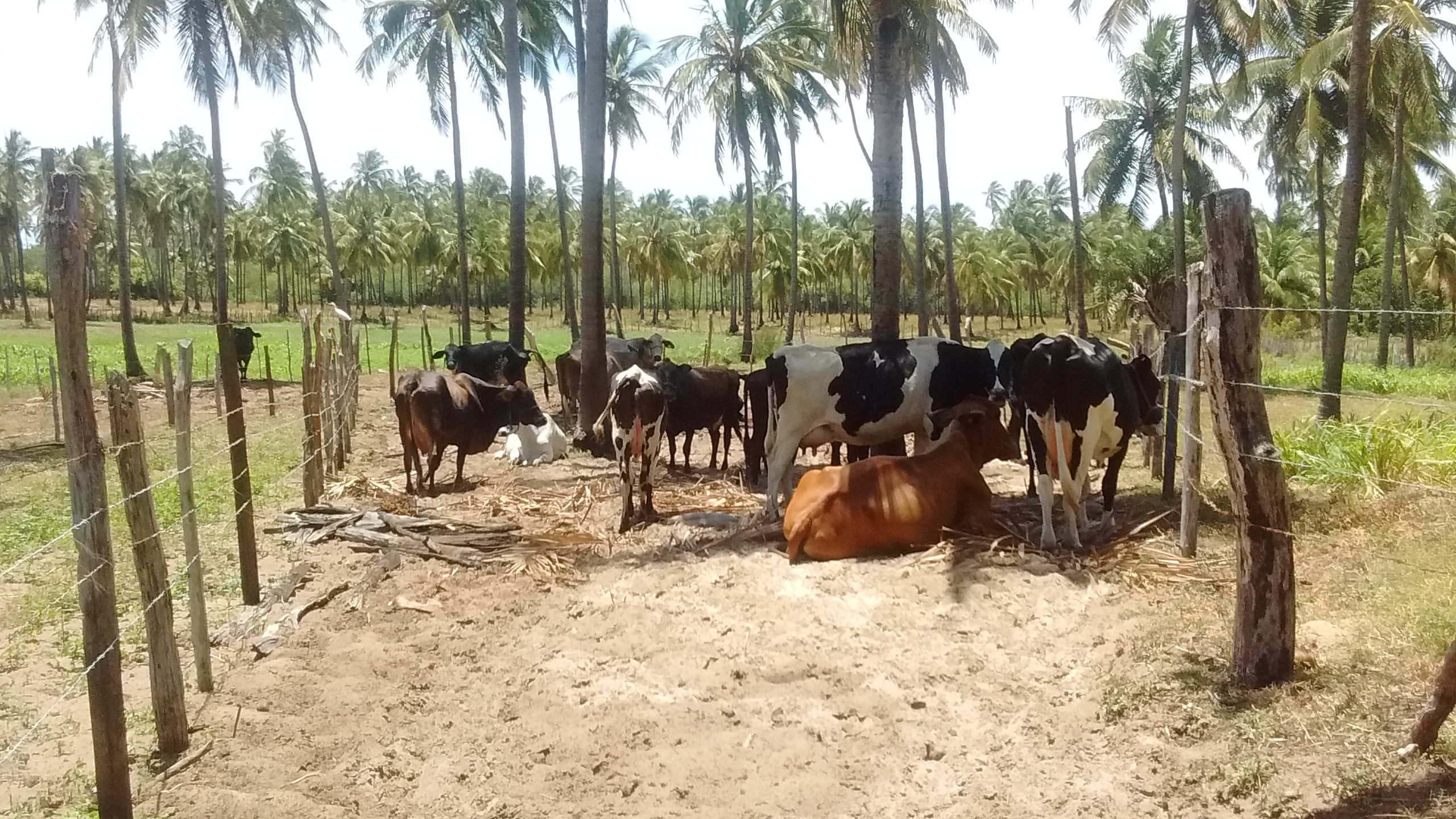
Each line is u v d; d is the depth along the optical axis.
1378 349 30.53
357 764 4.61
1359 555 6.71
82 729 4.80
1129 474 11.28
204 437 14.66
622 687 5.45
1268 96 28.08
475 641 6.26
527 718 5.10
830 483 7.69
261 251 72.50
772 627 6.24
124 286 24.27
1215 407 4.87
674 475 12.30
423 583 7.48
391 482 11.56
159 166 76.25
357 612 6.82
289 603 6.88
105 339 41.38
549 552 8.17
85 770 4.37
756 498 10.51
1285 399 19.27
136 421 4.49
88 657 3.81
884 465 7.75
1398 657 4.84
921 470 7.78
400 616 6.77
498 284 92.38
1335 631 5.38
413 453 10.92
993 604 6.45
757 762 4.59
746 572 7.38
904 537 7.62
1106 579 6.89
